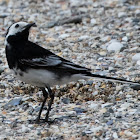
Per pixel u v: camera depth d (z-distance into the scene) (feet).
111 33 60.64
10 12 70.49
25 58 38.68
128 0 71.77
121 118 39.37
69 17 66.95
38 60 38.78
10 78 50.19
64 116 40.81
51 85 39.99
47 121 39.81
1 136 37.35
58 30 63.46
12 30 39.60
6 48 39.60
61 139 36.24
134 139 35.53
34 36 61.82
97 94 45.42
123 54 54.44
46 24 65.67
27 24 39.73
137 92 45.16
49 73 38.93
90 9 69.67
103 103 43.29
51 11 70.23
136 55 52.75
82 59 53.98
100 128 37.58
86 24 64.69
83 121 39.47
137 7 69.05
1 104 44.24
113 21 64.75
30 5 72.90
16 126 39.29
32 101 44.91
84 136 36.47
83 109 42.04
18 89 47.65
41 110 40.16
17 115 41.70
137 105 42.04
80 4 71.61
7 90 47.47
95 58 54.03
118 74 49.16
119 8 69.21
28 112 42.29
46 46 58.44
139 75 48.49
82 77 39.45
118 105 42.29
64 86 47.37
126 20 64.49
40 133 37.68
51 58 39.14
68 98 44.93
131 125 37.73
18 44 39.40
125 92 45.19
